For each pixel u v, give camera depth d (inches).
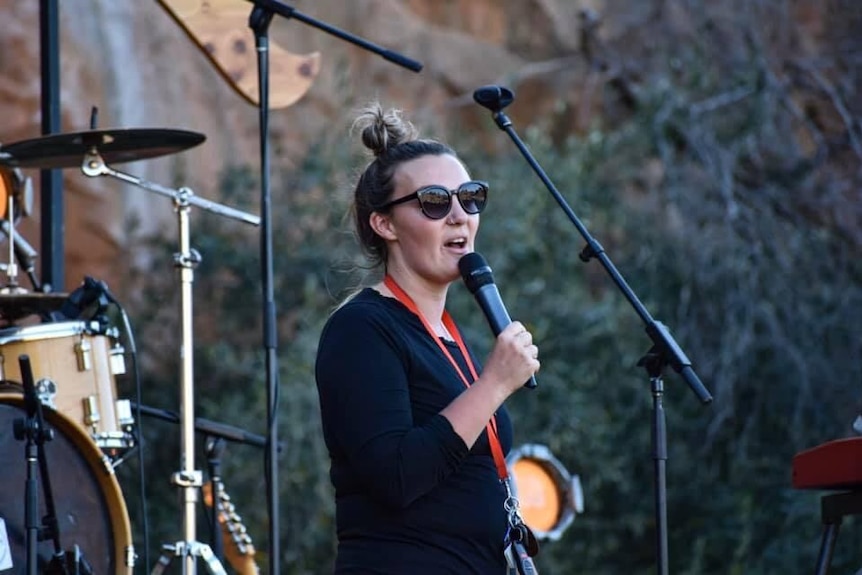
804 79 1419.8
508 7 1558.8
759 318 1321.4
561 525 836.6
